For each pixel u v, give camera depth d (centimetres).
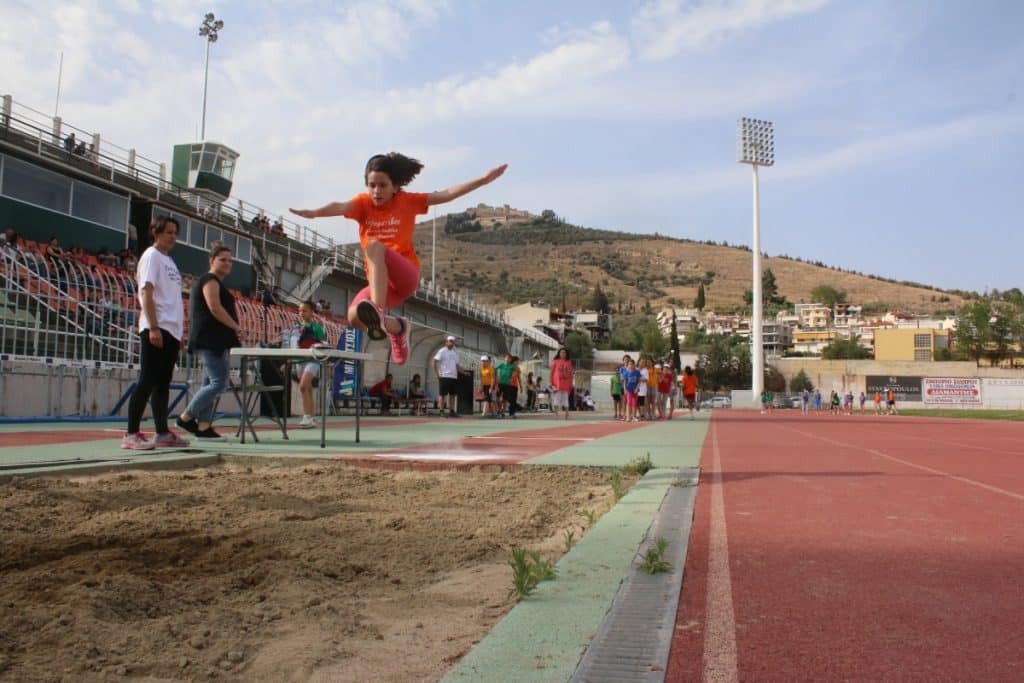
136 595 279
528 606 249
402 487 559
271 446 780
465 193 582
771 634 221
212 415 857
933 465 721
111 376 1442
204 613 270
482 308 5362
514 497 523
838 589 268
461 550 365
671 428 1541
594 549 327
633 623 230
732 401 6619
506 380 2167
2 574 306
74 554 342
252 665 225
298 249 3092
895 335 11306
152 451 680
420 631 254
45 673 216
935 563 305
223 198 3450
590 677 191
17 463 542
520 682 189
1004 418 3259
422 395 2427
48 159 1903
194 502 472
